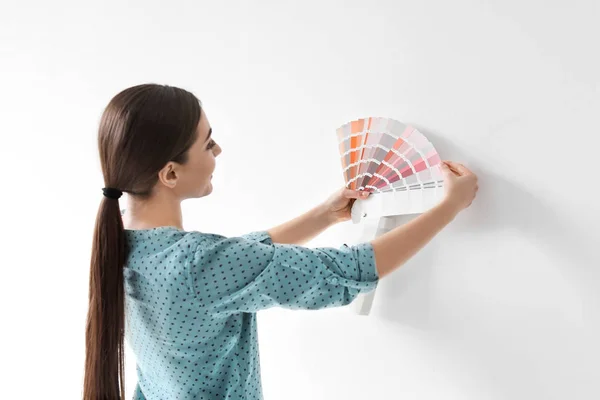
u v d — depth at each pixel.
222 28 1.52
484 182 1.08
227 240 0.96
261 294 0.95
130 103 0.95
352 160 1.22
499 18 1.04
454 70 1.11
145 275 0.97
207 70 1.57
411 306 1.22
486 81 1.07
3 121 2.09
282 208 1.46
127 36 1.74
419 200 1.13
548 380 1.03
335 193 1.25
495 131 1.06
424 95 1.15
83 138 1.90
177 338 0.98
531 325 1.04
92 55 1.83
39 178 2.04
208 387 1.04
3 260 2.15
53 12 1.91
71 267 2.01
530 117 1.02
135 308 1.01
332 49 1.31
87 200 1.93
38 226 2.06
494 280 1.08
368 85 1.25
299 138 1.40
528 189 1.02
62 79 1.92
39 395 2.14
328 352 1.39
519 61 1.02
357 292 0.97
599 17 0.93
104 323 0.96
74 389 2.06
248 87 1.48
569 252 0.98
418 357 1.21
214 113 1.57
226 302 0.95
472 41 1.08
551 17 0.98
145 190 1.00
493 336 1.09
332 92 1.32
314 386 1.43
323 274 0.94
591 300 0.97
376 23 1.22
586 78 0.95
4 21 2.03
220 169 1.59
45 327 2.10
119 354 0.98
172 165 0.98
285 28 1.39
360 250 0.97
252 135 1.49
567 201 0.98
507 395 1.08
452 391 1.16
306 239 1.25
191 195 1.05
